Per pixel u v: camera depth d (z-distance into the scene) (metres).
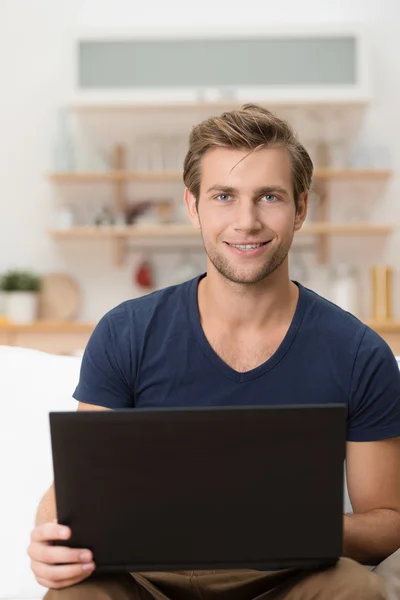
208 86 6.48
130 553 1.74
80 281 6.90
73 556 1.73
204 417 1.70
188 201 2.26
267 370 2.12
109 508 1.73
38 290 6.63
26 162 6.88
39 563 1.78
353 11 6.86
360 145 6.83
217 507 1.72
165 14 6.88
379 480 2.12
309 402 2.11
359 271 6.86
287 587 1.85
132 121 6.86
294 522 1.72
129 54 6.50
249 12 6.86
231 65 6.48
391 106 6.83
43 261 6.89
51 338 6.39
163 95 6.47
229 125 2.05
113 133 6.86
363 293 6.85
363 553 2.04
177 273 6.73
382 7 6.84
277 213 2.07
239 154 2.04
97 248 6.89
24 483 2.41
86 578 1.82
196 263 6.86
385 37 6.84
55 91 6.88
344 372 2.12
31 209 6.88
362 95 6.48
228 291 2.11
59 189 6.88
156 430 1.70
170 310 2.22
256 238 2.05
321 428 1.70
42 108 6.88
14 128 6.88
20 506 2.38
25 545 2.35
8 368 2.55
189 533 1.72
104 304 6.88
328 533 1.72
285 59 6.49
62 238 6.88
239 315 2.13
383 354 2.14
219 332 2.16
